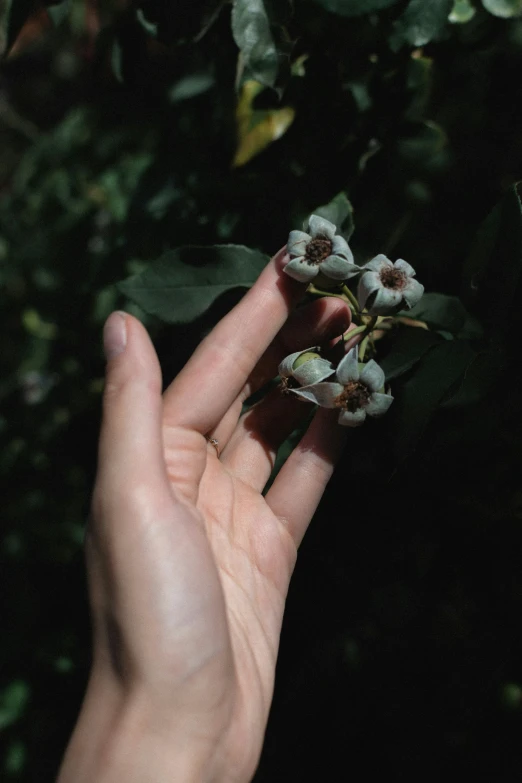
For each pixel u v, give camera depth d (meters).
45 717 0.55
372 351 0.36
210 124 0.43
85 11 0.56
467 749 0.46
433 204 0.43
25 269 0.66
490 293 0.33
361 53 0.36
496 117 0.43
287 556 0.37
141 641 0.32
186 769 0.32
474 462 0.37
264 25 0.34
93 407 0.49
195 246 0.37
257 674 0.35
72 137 0.64
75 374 0.57
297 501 0.37
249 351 0.36
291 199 0.39
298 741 0.50
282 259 0.36
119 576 0.32
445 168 0.43
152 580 0.32
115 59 0.42
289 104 0.37
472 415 0.35
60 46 0.95
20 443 0.60
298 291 0.36
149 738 0.32
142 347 0.33
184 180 0.44
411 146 0.38
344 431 0.37
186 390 0.36
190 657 0.32
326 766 0.50
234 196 0.41
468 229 0.43
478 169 0.43
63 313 0.56
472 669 0.45
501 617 0.41
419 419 0.32
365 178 0.39
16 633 0.57
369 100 0.37
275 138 0.37
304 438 0.38
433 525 0.39
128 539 0.32
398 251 0.42
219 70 0.40
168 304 0.37
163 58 0.44
